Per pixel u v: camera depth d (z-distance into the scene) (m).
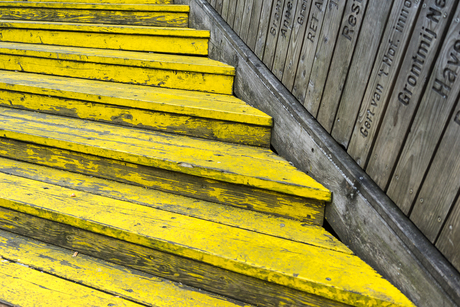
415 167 1.16
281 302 1.34
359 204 1.39
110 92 2.22
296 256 1.38
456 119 1.00
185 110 2.04
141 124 2.15
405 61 1.17
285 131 1.89
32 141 1.94
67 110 2.25
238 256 1.35
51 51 2.54
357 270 1.32
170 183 1.78
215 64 2.45
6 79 2.38
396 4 1.20
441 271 1.05
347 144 1.49
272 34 2.04
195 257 1.39
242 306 1.37
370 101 1.34
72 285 1.41
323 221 1.62
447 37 1.02
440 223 1.07
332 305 1.27
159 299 1.37
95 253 1.58
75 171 1.94
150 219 1.56
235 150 1.94
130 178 1.85
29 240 1.67
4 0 3.31
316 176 1.65
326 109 1.61
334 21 1.52
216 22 2.62
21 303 1.31
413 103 1.15
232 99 2.32
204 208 1.68
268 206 1.66
